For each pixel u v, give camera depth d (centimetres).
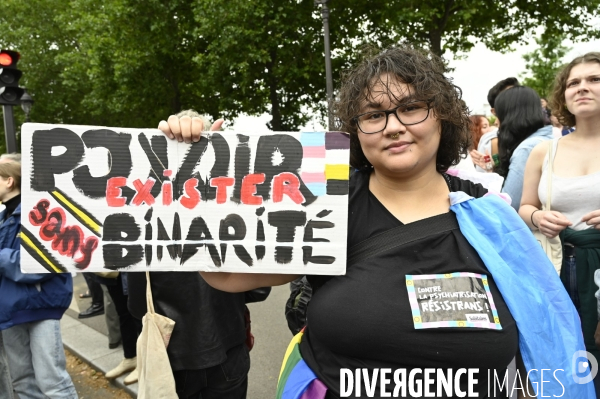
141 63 1245
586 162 184
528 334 113
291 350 135
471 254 116
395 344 108
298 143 131
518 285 115
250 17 1087
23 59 1745
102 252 134
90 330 432
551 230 178
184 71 1338
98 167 133
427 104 115
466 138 135
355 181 136
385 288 112
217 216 133
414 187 125
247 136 132
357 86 121
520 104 267
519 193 233
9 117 569
